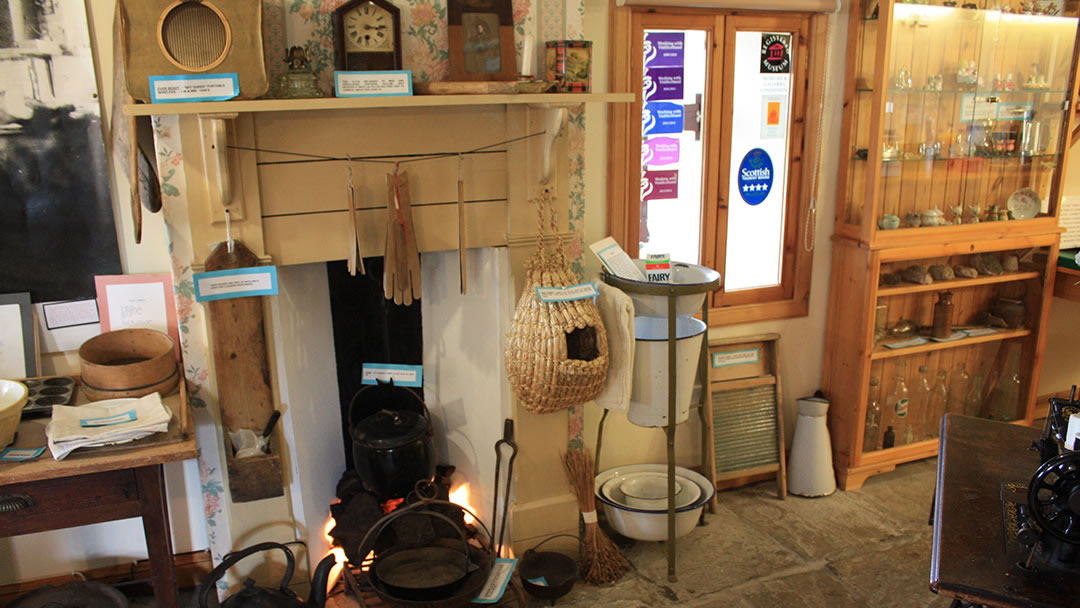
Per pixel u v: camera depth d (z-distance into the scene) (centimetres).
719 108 300
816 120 315
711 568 277
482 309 266
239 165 212
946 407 365
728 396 326
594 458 309
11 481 180
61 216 231
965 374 366
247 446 230
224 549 242
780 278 333
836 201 329
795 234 329
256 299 222
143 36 190
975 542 158
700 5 281
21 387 206
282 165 218
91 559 259
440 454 296
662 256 258
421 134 232
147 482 197
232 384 225
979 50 322
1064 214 367
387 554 245
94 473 193
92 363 222
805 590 264
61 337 239
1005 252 353
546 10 246
